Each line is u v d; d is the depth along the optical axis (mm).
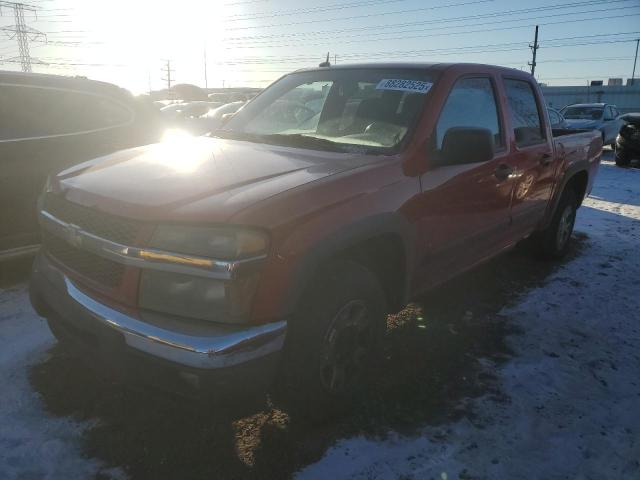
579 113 18062
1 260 4348
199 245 2201
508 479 2508
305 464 2543
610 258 5801
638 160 14727
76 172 2980
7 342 3561
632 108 51781
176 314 2270
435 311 4281
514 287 4855
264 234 2234
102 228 2436
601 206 8523
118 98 5023
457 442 2736
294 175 2660
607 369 3498
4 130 4328
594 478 2543
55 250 2816
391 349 3629
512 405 3061
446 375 3342
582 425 2916
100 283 2473
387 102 3430
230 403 2260
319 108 3727
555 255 5559
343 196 2598
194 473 2465
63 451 2578
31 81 4551
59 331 2752
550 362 3553
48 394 3006
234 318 2213
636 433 2871
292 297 2320
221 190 2451
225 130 3908
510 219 4250
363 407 2973
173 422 2801
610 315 4320
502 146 3965
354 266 2729
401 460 2594
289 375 2531
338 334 2645
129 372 2354
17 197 4348
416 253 3131
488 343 3779
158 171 2762
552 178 4871
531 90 4590
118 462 2521
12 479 2402
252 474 2469
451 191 3316
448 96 3438
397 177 2934
